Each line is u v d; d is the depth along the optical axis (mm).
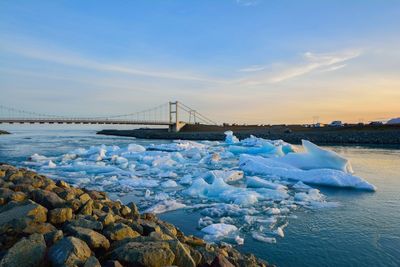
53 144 49000
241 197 13141
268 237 9258
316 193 14828
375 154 32906
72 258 4047
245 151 34219
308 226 10281
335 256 8117
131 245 4504
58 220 5559
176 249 4699
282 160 23641
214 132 80062
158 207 12211
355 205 12953
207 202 13281
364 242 8992
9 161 26672
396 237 9352
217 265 4840
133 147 35000
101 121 83750
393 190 16078
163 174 20625
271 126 88750
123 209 7551
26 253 4125
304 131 69062
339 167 21203
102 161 28094
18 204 5828
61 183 9000
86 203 6414
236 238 8945
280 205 12766
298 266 7613
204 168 23828
